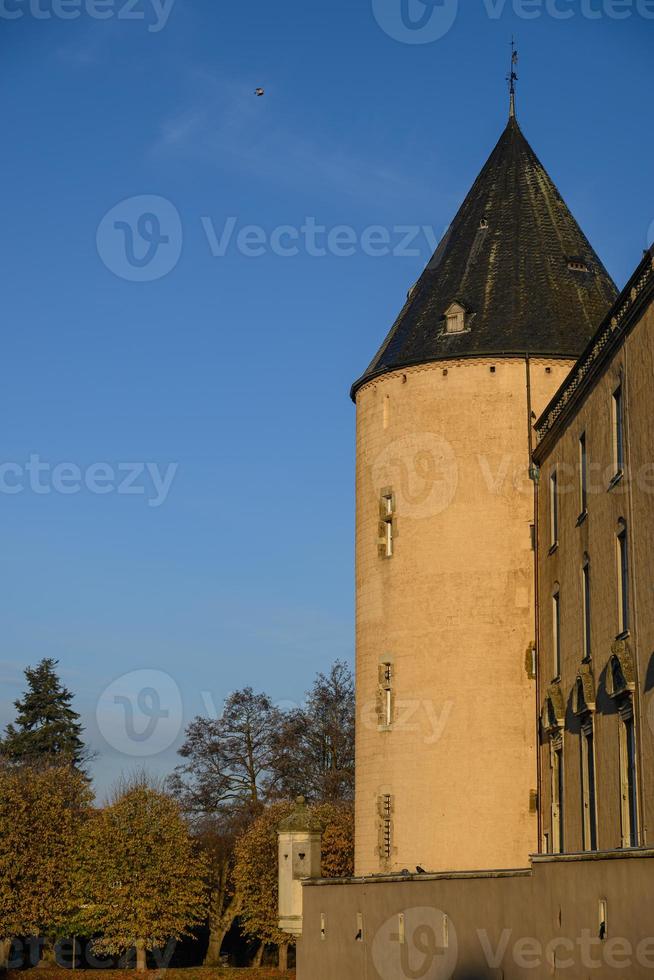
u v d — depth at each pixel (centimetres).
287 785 8838
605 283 4775
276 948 8856
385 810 4416
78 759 11506
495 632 4322
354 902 3441
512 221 4791
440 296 4719
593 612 3356
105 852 7394
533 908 2484
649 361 2927
